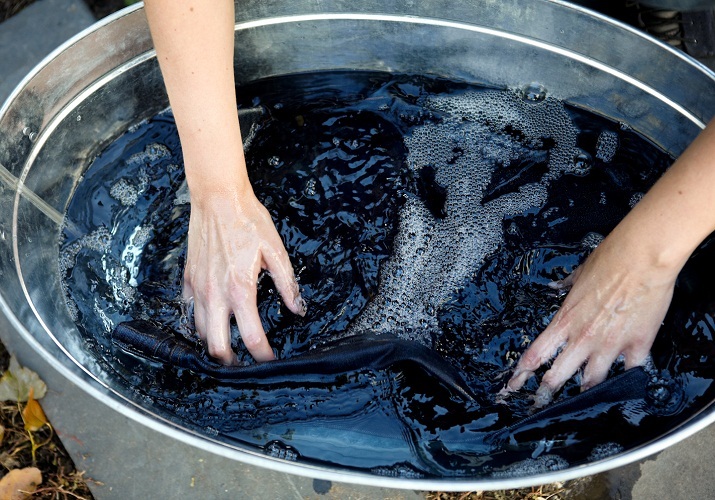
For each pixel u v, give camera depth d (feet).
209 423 2.58
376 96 3.26
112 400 2.23
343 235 2.95
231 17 2.52
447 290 2.84
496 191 3.04
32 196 2.87
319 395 2.63
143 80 3.08
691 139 2.92
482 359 2.72
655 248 2.38
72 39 2.78
